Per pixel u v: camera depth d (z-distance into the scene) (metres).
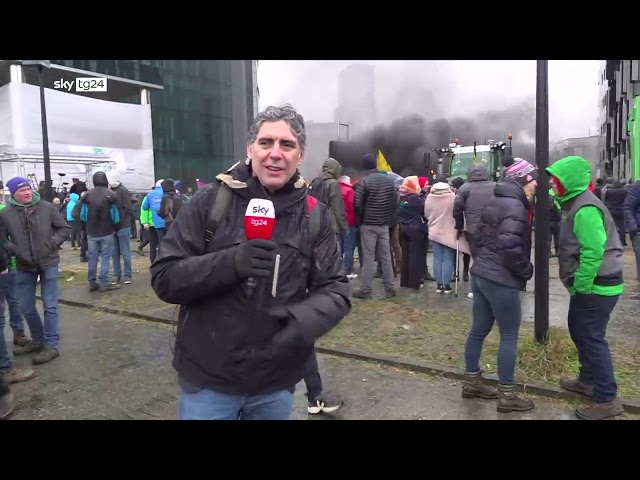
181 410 2.00
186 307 2.00
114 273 9.16
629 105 20.47
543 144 4.72
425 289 8.14
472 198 4.97
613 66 26.45
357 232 8.84
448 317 6.36
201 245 1.94
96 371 4.86
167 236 1.95
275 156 1.88
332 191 7.52
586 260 3.56
